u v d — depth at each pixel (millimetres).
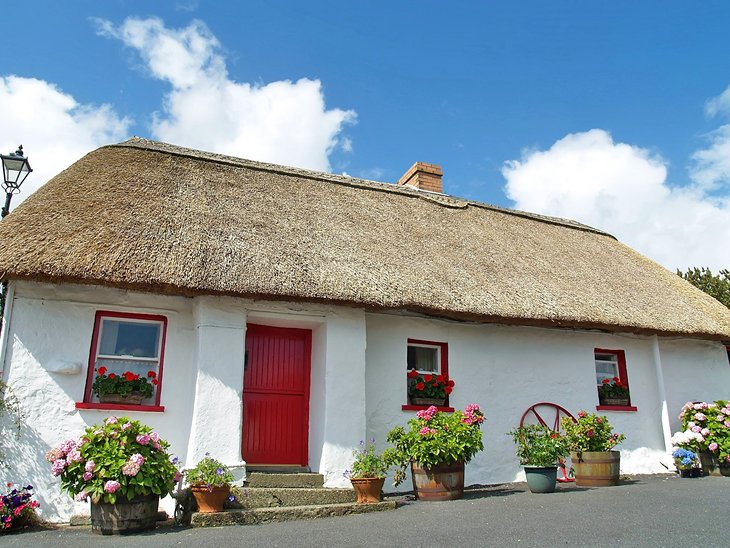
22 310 7035
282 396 8375
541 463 8039
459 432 7516
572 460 9016
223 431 7051
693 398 11523
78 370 7070
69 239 6914
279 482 7207
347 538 5125
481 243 11273
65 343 7141
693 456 9797
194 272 6973
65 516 6637
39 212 7398
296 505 6734
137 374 7535
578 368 10414
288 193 10391
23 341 6949
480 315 8672
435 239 10672
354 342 8133
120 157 9539
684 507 6609
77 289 7348
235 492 6516
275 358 8484
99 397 7172
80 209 7574
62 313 7223
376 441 8406
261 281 7215
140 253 6969
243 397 8164
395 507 6852
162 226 7621
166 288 6898
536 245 12305
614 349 10930
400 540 5031
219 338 7355
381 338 8867
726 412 10219
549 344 10289
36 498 6562
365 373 8586
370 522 5906
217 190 9461
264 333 8508
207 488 6078
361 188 12070
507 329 9992
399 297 8023
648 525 5629
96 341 7379
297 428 8336
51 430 6809
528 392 9844
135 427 5949
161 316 7719
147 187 8609
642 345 11203
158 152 10102
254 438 8078
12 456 6578
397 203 11953
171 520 6328
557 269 11242
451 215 12383
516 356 9922
